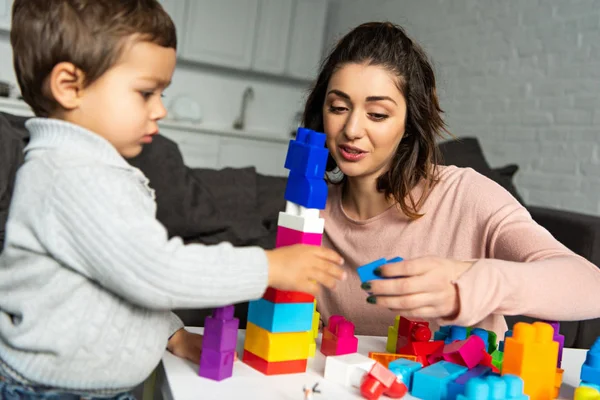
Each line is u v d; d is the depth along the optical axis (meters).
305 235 0.72
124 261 0.59
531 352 0.69
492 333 0.85
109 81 0.65
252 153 4.25
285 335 0.72
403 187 1.08
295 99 4.70
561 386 0.78
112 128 0.67
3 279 0.65
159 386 0.75
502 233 0.99
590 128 2.68
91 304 0.62
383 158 1.01
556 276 0.76
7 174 1.54
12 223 0.65
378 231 1.13
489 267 0.70
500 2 3.20
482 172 2.45
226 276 0.61
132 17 0.65
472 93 3.35
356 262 1.15
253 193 2.18
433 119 1.08
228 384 0.67
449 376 0.69
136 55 0.65
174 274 0.59
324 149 0.74
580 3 2.76
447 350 0.76
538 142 2.93
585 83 2.71
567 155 2.78
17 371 0.63
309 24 4.52
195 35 4.10
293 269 0.64
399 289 0.66
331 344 0.80
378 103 0.97
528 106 2.99
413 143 1.08
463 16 3.45
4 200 1.51
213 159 4.11
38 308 0.62
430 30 3.71
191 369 0.71
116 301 0.64
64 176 0.61
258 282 0.63
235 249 0.64
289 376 0.72
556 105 2.85
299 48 4.52
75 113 0.67
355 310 1.15
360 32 1.02
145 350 0.65
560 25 2.86
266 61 4.40
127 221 0.60
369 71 0.96
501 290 0.69
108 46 0.64
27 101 0.71
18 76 0.69
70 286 0.62
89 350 0.62
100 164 0.63
